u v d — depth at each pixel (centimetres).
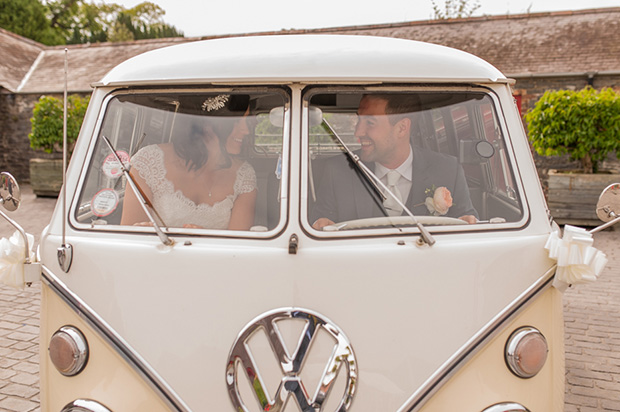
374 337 178
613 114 878
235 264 181
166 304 183
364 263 181
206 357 179
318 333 177
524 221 197
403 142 215
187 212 211
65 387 195
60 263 193
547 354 190
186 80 200
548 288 192
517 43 1334
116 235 196
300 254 181
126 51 1800
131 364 182
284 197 189
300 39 223
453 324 182
